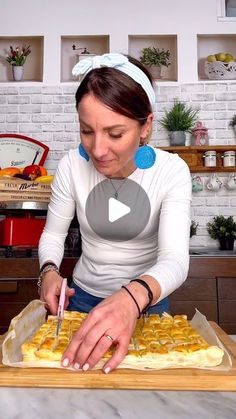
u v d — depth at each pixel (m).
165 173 1.02
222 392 0.61
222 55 2.73
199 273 2.05
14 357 0.74
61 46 2.86
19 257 2.01
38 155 2.57
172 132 2.65
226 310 2.04
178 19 2.79
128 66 0.86
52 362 0.68
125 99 0.78
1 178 1.73
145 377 0.62
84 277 1.16
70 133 2.77
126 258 1.09
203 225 2.71
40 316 0.98
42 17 2.80
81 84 0.81
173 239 0.94
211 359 0.69
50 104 2.78
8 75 2.90
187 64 2.78
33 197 1.76
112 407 0.54
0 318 1.97
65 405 0.55
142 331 0.88
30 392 0.60
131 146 0.84
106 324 0.66
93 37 2.85
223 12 2.79
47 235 1.18
